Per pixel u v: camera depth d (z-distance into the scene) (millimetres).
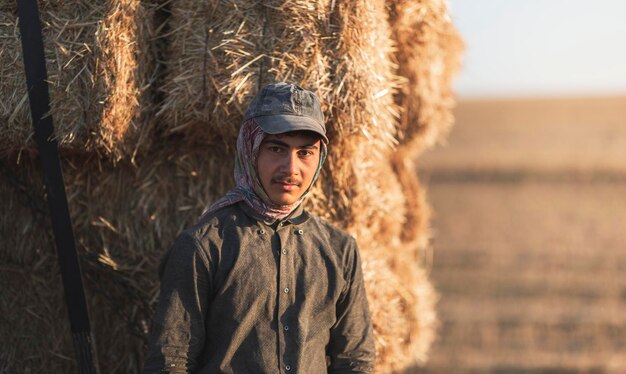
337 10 3539
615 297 10383
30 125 3451
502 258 12836
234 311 2852
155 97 3623
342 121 3578
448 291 10672
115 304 3918
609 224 16391
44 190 3828
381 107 3715
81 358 3564
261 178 2904
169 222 3908
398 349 4383
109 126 3408
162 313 2822
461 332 8773
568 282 11203
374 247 4191
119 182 3871
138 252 3900
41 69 3359
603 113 63656
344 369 3139
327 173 3930
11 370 3881
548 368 7488
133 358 3967
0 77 3395
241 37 3463
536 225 16266
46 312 3916
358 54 3557
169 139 3834
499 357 7844
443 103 5207
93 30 3373
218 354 2867
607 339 8586
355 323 3121
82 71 3389
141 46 3482
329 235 3076
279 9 3467
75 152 3674
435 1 4449
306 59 3496
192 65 3490
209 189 3906
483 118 58750
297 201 3020
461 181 23516
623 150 31875
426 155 29531
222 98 3480
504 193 21203
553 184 22969
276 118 2826
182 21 3502
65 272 3547
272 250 2938
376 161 4184
